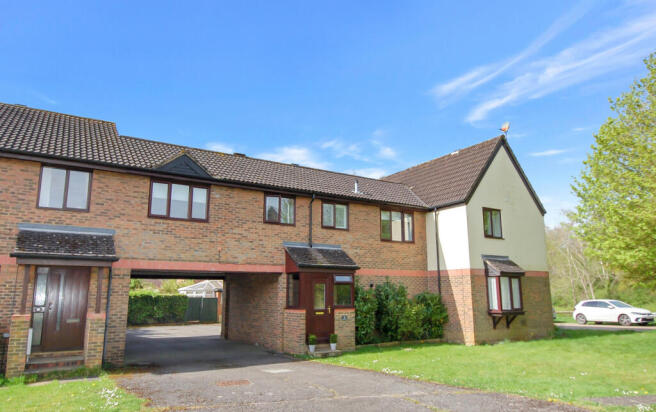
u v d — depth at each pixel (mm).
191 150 16219
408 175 23797
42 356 11070
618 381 9852
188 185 14062
